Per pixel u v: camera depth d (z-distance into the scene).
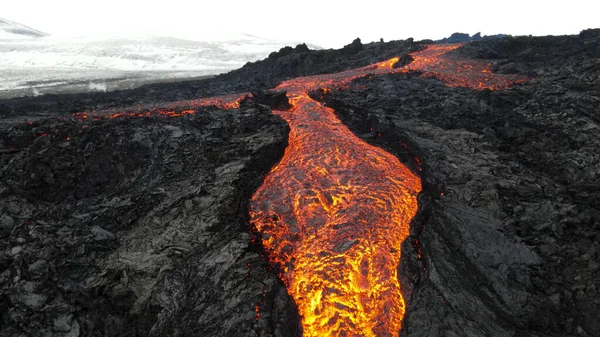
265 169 14.59
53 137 13.91
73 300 8.99
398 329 8.70
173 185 13.08
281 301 8.95
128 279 9.94
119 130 14.70
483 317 8.16
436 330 7.91
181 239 11.08
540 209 10.98
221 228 11.41
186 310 9.12
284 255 10.98
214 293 9.23
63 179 12.59
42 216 11.29
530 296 8.54
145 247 10.83
